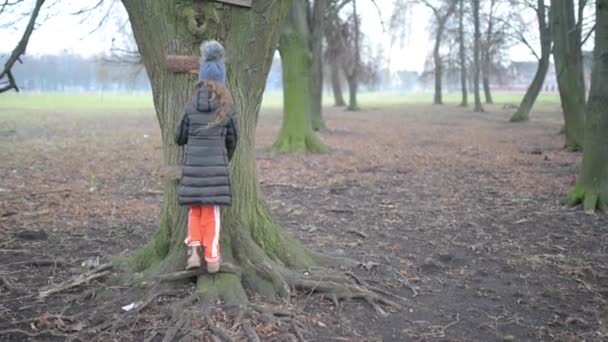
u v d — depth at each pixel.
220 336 4.14
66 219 8.05
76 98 68.31
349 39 30.61
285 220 8.36
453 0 41.34
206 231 4.57
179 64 4.70
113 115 38.09
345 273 5.52
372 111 45.22
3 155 15.80
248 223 5.17
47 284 5.30
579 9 18.64
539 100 67.38
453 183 11.80
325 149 16.80
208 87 4.28
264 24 4.89
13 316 4.57
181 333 4.19
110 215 8.39
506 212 9.02
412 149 18.34
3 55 7.24
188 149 4.35
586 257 6.70
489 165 14.56
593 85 9.06
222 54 4.34
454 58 52.25
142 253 5.30
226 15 4.74
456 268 6.24
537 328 4.75
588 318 4.98
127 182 11.55
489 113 42.16
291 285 5.01
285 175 12.55
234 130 4.42
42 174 12.45
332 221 8.32
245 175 5.12
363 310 4.88
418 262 6.36
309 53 16.78
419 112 43.62
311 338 4.31
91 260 5.84
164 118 4.95
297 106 16.77
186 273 4.78
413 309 5.03
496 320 4.88
